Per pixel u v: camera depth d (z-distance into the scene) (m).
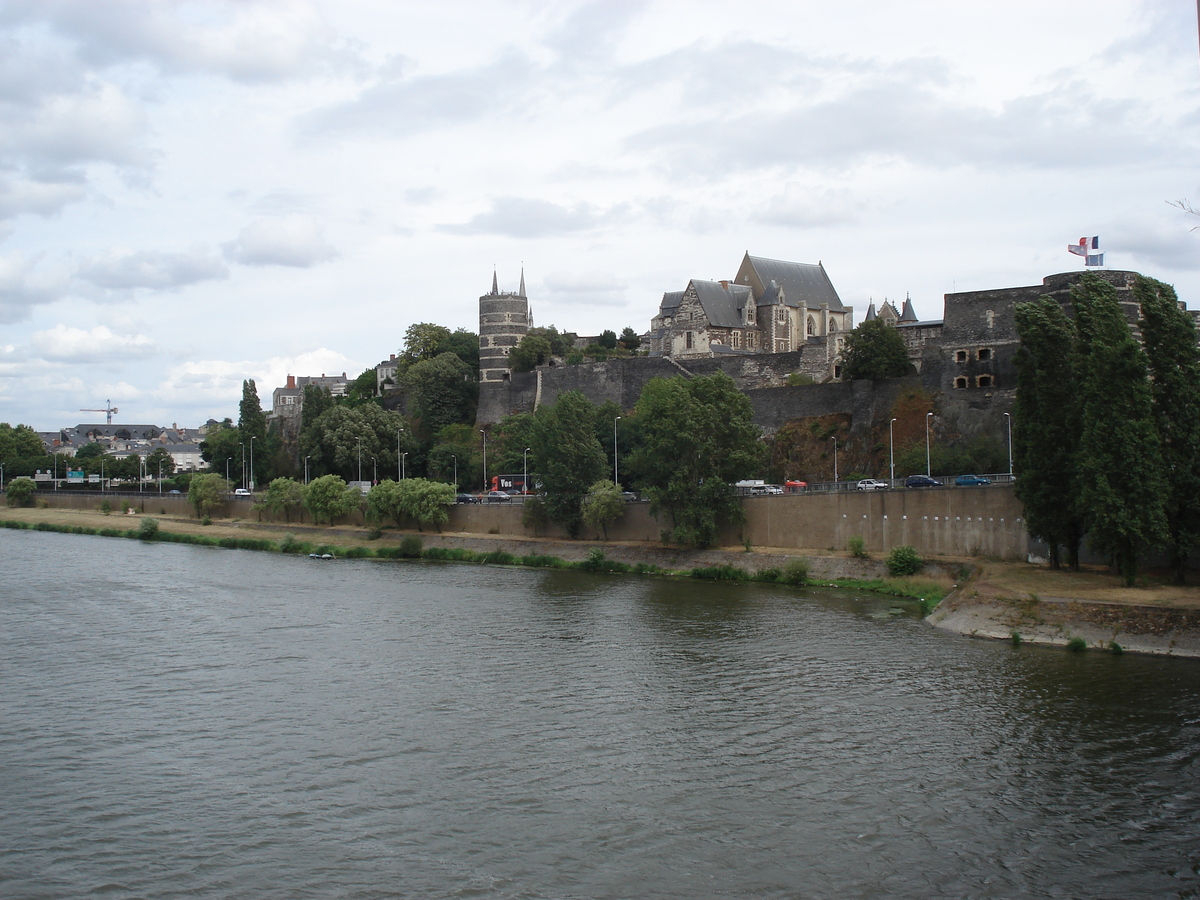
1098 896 36.03
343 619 81.12
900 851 39.38
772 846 39.81
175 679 62.59
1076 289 81.38
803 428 135.12
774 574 99.06
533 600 89.75
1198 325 103.38
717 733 52.25
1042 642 70.25
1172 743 49.91
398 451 169.25
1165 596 71.31
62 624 79.25
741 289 192.88
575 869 38.00
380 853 39.34
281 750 50.00
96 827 41.66
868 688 59.78
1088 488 73.06
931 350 126.00
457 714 55.47
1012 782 45.66
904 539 95.31
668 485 108.62
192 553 131.00
